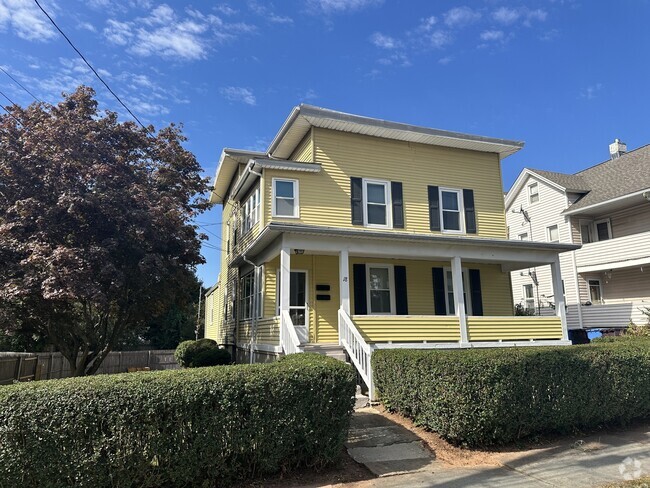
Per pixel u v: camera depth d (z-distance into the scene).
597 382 6.86
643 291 18.44
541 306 22.05
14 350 16.59
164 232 11.18
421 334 11.75
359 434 6.70
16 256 9.58
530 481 4.92
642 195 17.52
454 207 15.60
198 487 4.77
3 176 9.97
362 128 14.55
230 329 19.41
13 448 4.15
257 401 5.00
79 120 11.31
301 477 5.12
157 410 4.57
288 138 15.38
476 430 5.98
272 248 12.05
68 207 9.66
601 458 5.70
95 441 4.35
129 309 12.23
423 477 5.12
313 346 10.55
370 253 12.02
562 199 21.58
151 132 12.98
